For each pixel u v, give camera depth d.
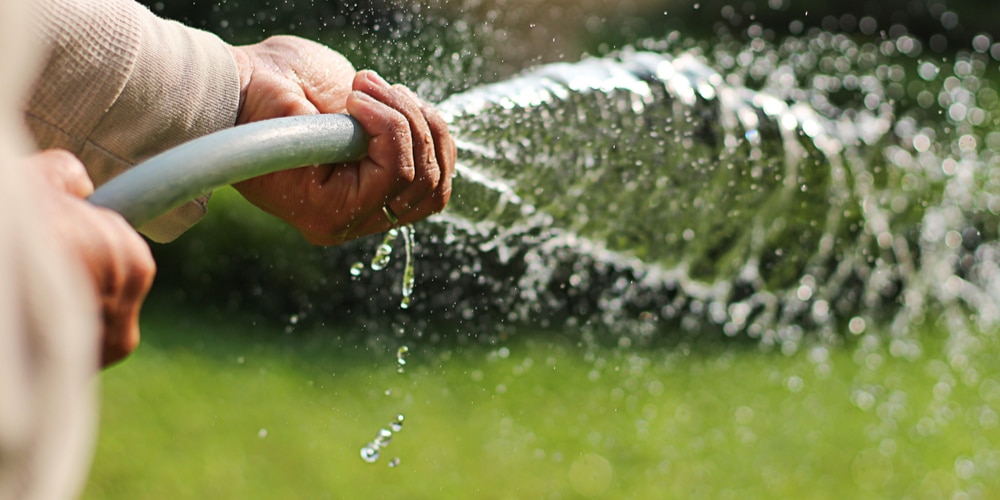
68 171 1.53
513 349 8.14
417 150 2.85
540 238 4.49
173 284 8.82
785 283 7.85
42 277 1.12
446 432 7.18
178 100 2.65
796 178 5.64
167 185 1.85
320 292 8.34
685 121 4.85
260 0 7.71
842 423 7.79
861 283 8.54
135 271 1.40
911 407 8.05
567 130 4.24
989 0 17.67
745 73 11.41
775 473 7.06
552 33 12.14
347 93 3.14
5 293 1.08
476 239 4.29
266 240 8.86
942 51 16.06
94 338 1.20
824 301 8.53
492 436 7.19
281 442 6.93
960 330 9.10
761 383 8.26
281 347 8.09
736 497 6.73
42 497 1.12
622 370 8.15
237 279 8.70
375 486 6.51
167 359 7.85
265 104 2.96
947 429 7.78
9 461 1.09
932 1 18.36
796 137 5.61
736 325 8.80
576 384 7.94
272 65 3.08
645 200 4.80
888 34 16.23
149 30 2.65
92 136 2.50
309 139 2.35
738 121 5.20
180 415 7.12
